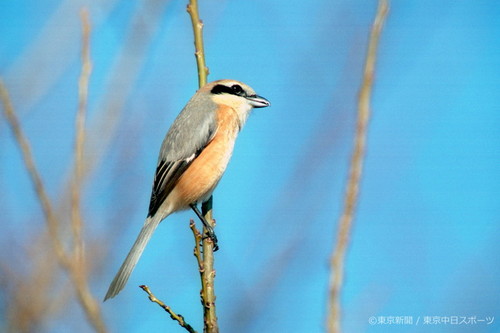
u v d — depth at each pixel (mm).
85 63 5383
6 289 6758
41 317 6711
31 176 4645
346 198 4035
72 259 4594
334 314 3861
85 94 5316
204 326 7020
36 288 6797
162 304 6754
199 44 9523
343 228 3988
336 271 3924
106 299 7688
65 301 6859
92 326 4344
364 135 4117
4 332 6570
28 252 6977
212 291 7059
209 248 8516
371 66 4238
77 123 5172
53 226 4637
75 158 5070
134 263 8742
